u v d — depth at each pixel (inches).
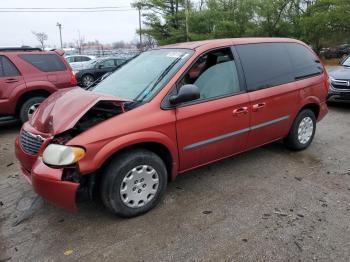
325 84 211.9
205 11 1350.9
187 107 145.6
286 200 150.8
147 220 137.8
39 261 116.2
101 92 157.9
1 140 261.0
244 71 168.7
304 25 1246.3
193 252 118.1
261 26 1312.7
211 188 163.5
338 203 147.3
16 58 285.9
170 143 141.3
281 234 126.3
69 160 120.0
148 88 146.1
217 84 158.1
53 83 298.2
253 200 151.4
